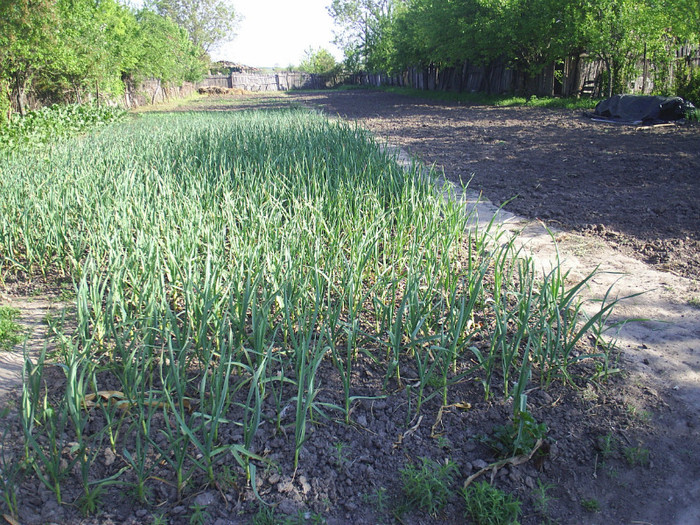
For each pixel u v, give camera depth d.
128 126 15.38
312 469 2.81
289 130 11.39
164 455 2.58
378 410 3.23
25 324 4.27
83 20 18.22
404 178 6.61
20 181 6.81
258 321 3.44
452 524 2.56
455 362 3.50
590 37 19.17
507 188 8.48
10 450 2.86
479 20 22.48
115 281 3.72
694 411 3.13
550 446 2.89
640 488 2.71
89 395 3.25
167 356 3.52
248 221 5.46
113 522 2.50
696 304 4.30
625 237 6.01
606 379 3.41
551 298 3.75
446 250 4.67
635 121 15.52
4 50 14.60
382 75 52.00
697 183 8.18
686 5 15.21
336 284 4.53
